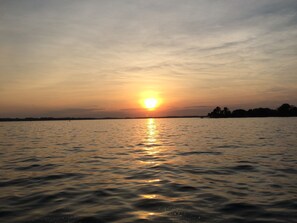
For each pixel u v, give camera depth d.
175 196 11.89
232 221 9.06
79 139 43.16
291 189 12.62
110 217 9.54
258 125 84.12
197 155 23.88
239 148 27.81
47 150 28.73
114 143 36.06
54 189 13.25
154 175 16.12
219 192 12.38
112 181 14.79
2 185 14.12
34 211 10.17
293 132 49.41
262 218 9.26
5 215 9.77
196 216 9.52
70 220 9.28
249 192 12.27
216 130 62.62
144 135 51.41
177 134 52.19
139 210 10.20
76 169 18.30
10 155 25.19
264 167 17.75
